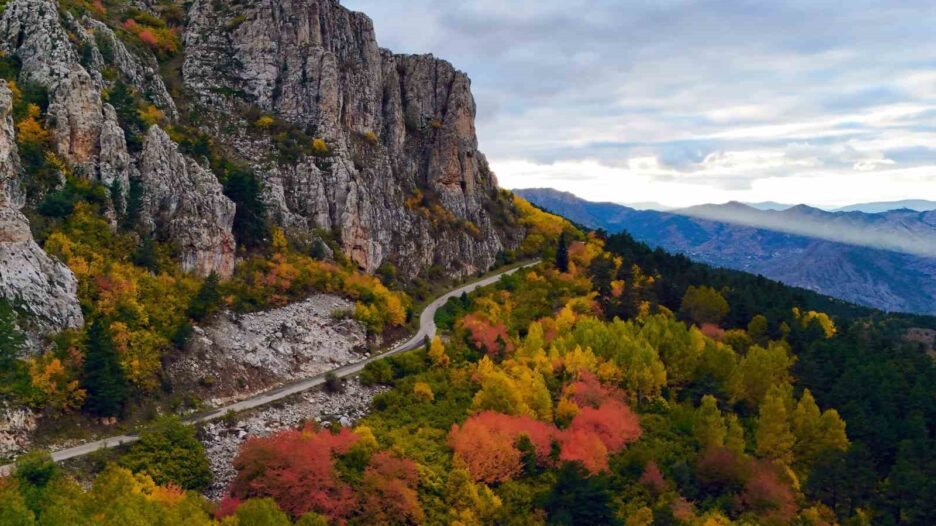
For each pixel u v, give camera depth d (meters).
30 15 109.69
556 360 111.12
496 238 185.75
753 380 116.31
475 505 79.69
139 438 76.69
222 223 112.19
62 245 89.31
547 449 90.31
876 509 89.25
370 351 115.75
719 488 91.81
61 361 79.56
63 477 65.25
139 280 95.44
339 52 161.75
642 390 110.94
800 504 91.50
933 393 115.94
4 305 78.25
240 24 151.75
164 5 159.25
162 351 90.56
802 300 178.62
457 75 194.00
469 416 95.06
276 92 148.62
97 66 115.38
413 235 158.62
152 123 114.62
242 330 103.06
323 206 137.00
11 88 100.31
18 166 91.69
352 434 83.56
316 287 121.19
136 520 56.22
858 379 116.94
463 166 187.12
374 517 73.38
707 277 175.12
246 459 74.81
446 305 143.75
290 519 70.50
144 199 104.25
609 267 162.62
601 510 80.56
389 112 176.00
